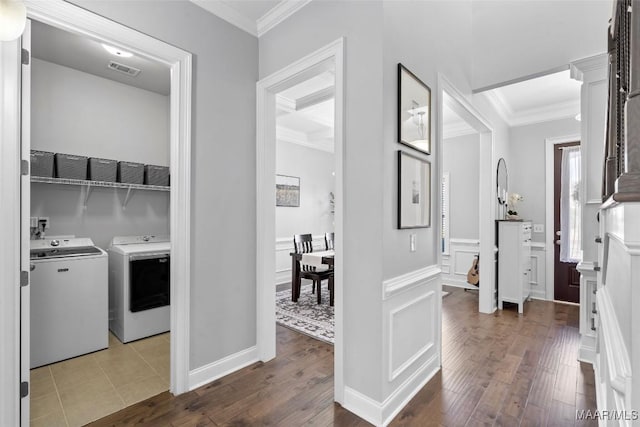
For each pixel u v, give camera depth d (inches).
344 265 76.4
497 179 162.6
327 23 80.7
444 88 98.3
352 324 75.2
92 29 67.1
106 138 132.0
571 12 102.0
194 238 83.7
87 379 88.8
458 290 195.8
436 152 93.6
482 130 148.5
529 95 159.0
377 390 70.4
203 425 69.4
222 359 90.4
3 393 57.6
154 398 79.4
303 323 133.2
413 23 81.6
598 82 98.4
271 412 73.7
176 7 80.6
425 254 88.2
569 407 75.6
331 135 223.3
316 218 247.3
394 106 73.4
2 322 57.5
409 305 80.0
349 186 75.9
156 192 145.8
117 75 129.1
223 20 91.2
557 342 114.8
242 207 95.7
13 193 58.6
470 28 119.5
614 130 51.9
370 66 71.5
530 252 177.2
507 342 115.0
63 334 100.3
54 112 118.7
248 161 97.5
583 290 100.0
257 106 99.7
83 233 124.9
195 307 84.0
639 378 29.2
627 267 32.7
